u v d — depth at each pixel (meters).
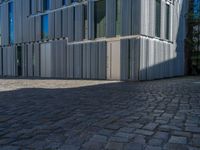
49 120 5.26
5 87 12.78
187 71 27.19
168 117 5.41
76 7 22.02
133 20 18.28
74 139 3.97
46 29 25.06
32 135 4.23
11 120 5.30
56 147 3.63
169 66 22.45
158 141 3.83
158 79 19.67
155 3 19.80
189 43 27.08
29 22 26.86
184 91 10.43
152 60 19.48
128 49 18.62
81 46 21.86
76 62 22.31
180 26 24.84
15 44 28.84
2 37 30.59
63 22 23.22
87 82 16.38
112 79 19.66
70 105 7.04
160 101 7.67
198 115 5.60
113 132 4.30
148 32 18.86
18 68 28.77
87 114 5.80
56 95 9.27
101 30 20.42
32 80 19.05
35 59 26.48
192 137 4.02
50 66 24.83
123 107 6.68
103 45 20.23
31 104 7.24
